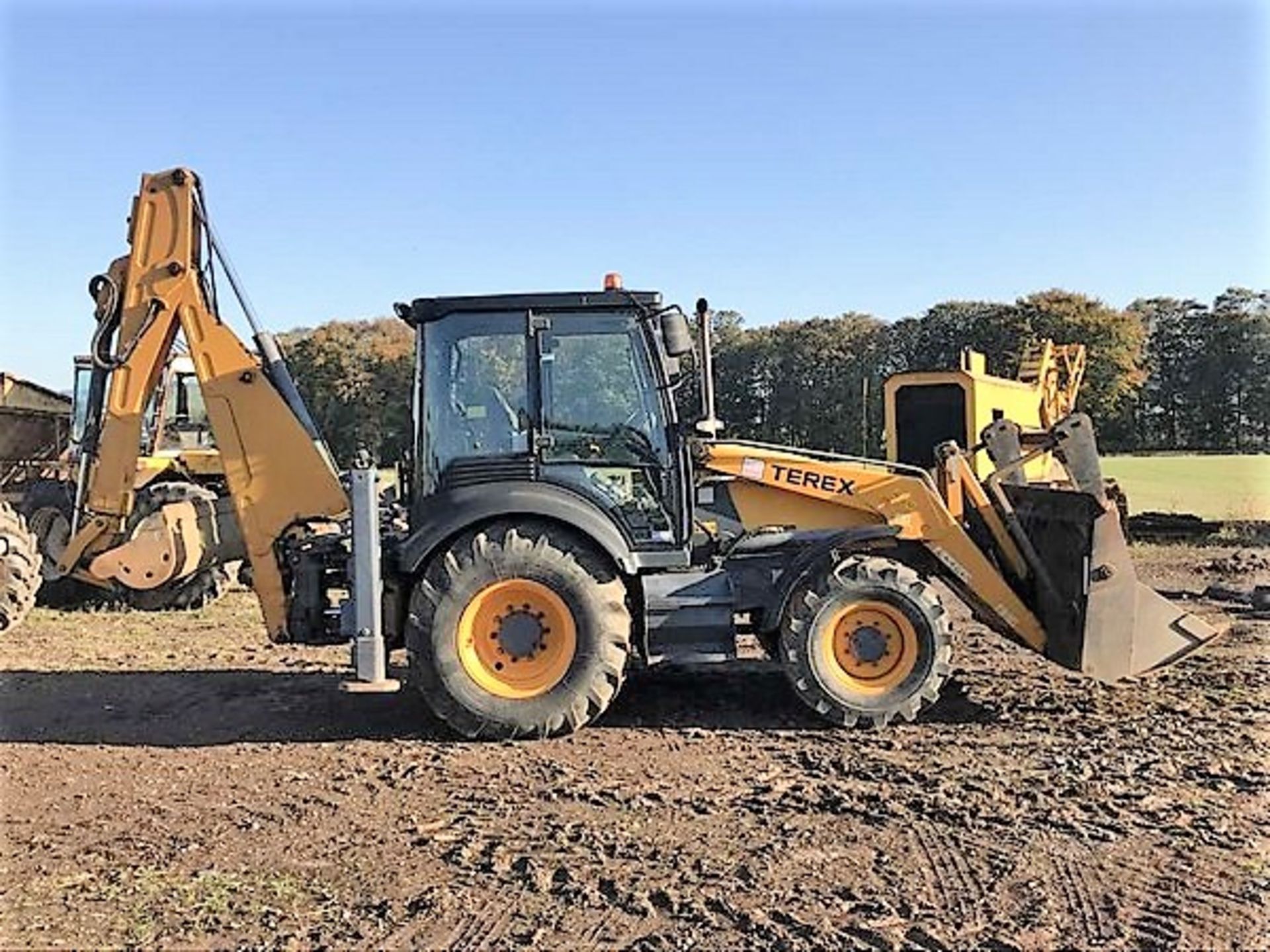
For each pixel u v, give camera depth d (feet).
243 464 27.07
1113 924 14.89
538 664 24.35
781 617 25.07
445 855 17.58
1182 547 67.31
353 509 24.12
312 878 16.75
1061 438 25.95
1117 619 25.16
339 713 27.14
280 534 27.04
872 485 26.32
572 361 25.07
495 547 24.06
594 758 22.86
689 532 25.13
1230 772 21.40
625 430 25.03
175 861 17.48
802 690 24.91
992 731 24.52
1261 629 37.17
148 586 33.63
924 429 61.31
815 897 15.80
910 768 21.97
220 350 27.32
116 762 23.22
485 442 24.90
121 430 28.76
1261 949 14.20
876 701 24.85
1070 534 25.61
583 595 24.04
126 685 30.68
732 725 25.30
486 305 24.97
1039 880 16.38
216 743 24.61
